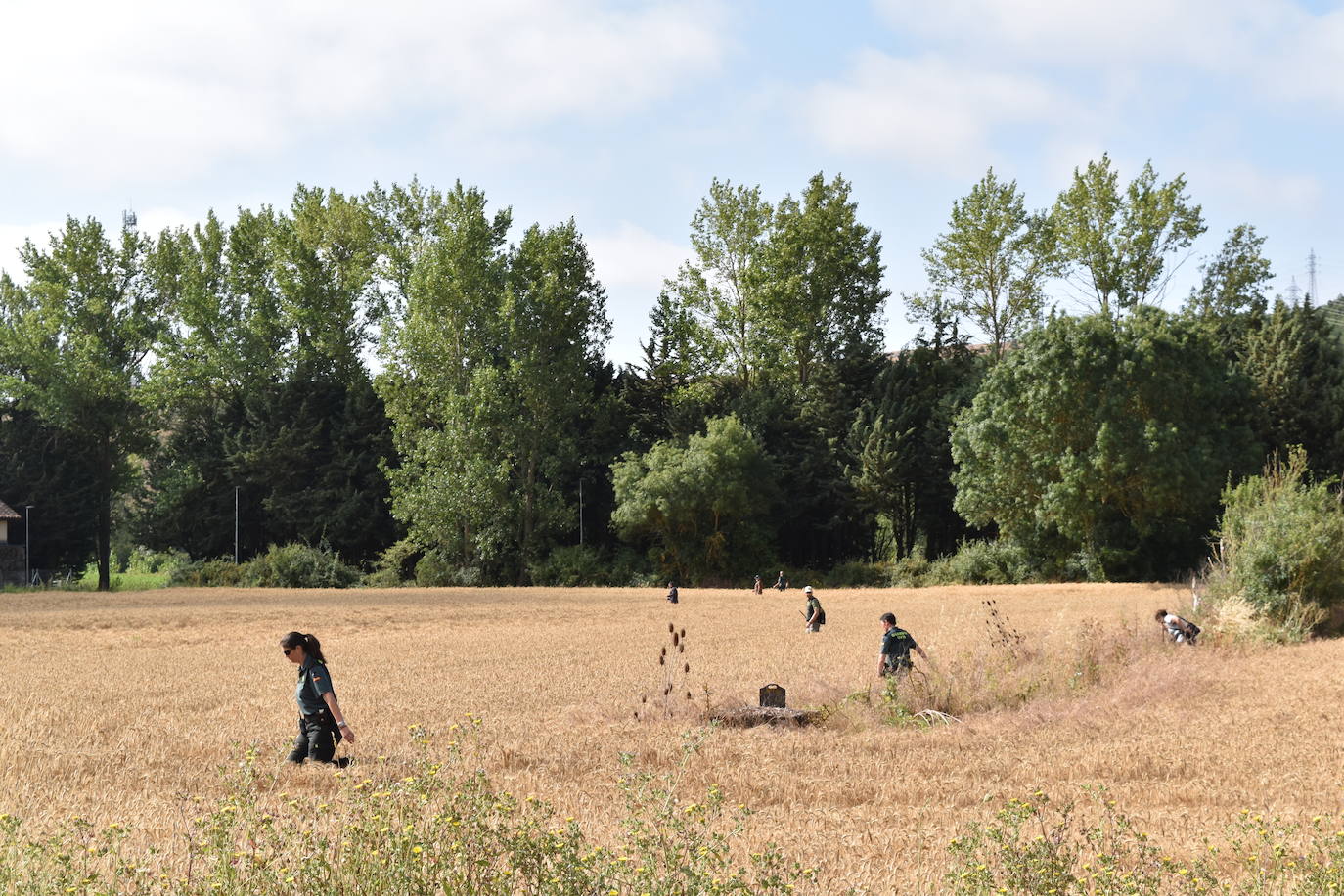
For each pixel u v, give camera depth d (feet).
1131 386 196.54
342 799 29.84
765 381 316.60
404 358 264.31
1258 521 90.33
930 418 278.67
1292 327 240.94
